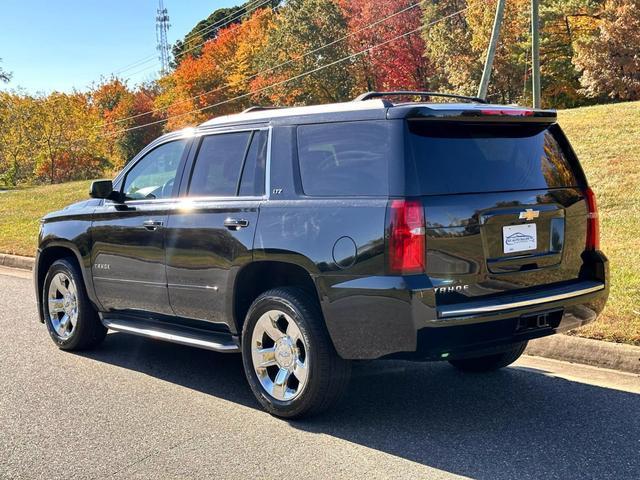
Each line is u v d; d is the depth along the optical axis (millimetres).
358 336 4152
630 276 7535
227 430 4512
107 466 3988
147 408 4980
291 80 64688
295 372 4543
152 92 100062
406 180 4043
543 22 51281
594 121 18672
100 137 77375
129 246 5789
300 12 64875
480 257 4129
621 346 5609
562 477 3684
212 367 6074
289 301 4520
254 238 4715
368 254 4066
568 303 4449
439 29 57625
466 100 5043
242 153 5109
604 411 4691
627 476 3684
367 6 63375
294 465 3928
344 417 4703
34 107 63625
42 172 66188
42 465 4027
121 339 7180
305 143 4672
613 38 45688
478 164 4293
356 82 65812
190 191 5422
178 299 5414
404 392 5223
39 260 6836
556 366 5758
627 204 11414
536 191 4469
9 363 6234
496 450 4074
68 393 5355
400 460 3959
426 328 3922
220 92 75688
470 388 5273
